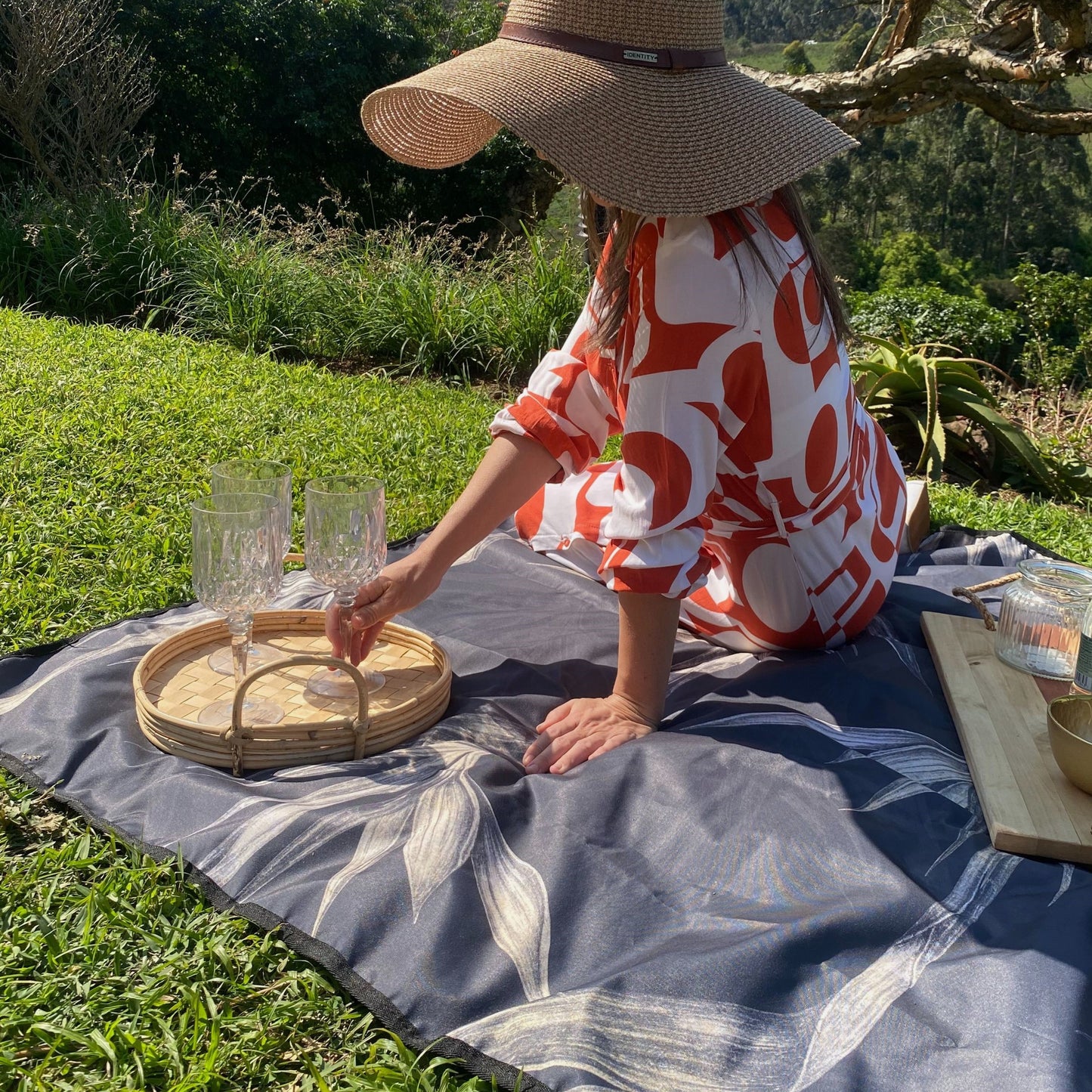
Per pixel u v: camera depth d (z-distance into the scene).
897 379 5.11
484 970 1.37
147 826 1.65
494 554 2.89
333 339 6.44
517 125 1.59
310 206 16.39
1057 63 6.57
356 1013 1.37
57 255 6.66
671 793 1.68
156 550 2.88
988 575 2.80
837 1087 1.20
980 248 49.69
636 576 1.83
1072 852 1.57
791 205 1.90
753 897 1.50
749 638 2.31
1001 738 1.86
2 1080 1.26
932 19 8.77
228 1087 1.27
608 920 1.46
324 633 2.22
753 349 1.82
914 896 1.47
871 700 2.00
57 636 2.40
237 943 1.46
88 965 1.44
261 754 1.76
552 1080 1.20
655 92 1.68
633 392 1.84
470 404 5.14
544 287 6.40
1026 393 6.64
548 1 1.73
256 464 2.15
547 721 1.93
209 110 15.34
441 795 1.67
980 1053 1.23
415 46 17.02
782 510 2.03
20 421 3.74
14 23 9.16
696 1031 1.26
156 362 4.95
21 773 1.79
